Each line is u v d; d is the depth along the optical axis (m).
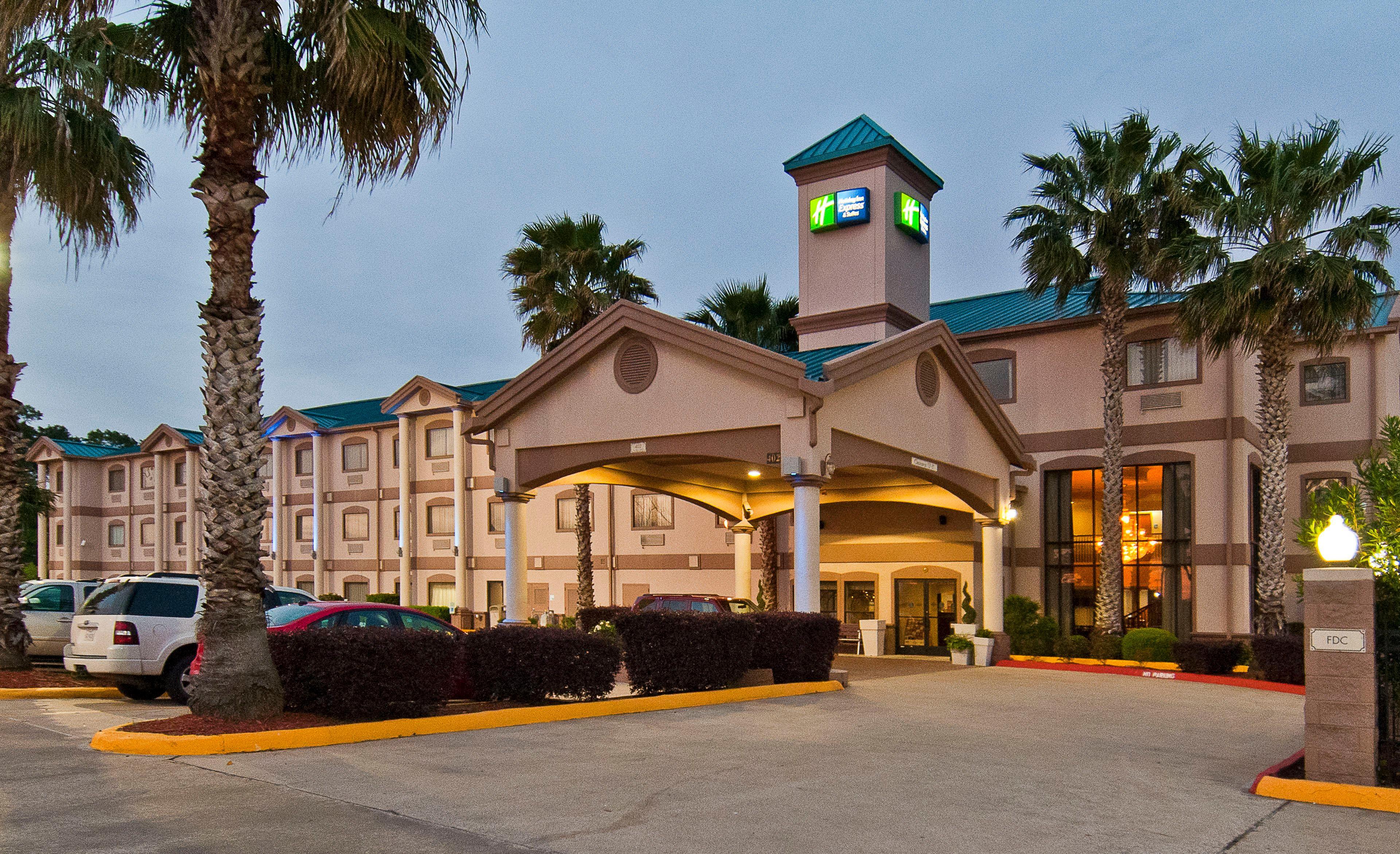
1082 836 7.18
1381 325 23.98
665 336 17.88
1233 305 19.89
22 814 6.83
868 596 27.28
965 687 18.17
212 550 10.32
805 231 25.44
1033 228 23.89
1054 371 26.72
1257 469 25.47
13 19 10.41
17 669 15.41
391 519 36.03
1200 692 18.27
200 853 6.01
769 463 16.98
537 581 33.06
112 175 15.73
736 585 27.61
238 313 10.55
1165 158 23.02
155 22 11.51
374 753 9.42
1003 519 23.52
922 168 25.58
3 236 15.89
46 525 45.28
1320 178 19.80
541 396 19.83
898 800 8.09
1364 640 8.75
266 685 10.34
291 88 11.79
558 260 28.62
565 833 6.76
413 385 34.84
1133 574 25.33
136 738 9.19
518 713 11.82
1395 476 10.61
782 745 10.77
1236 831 7.51
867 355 17.64
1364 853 6.98
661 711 13.56
